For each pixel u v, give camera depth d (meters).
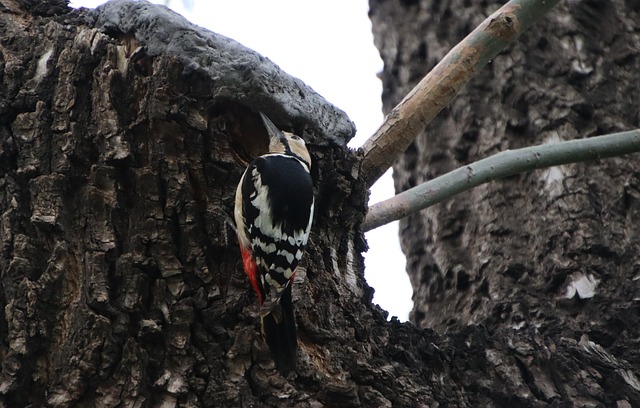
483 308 12.76
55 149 9.34
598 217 12.39
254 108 9.93
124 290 8.95
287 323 9.11
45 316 8.80
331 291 10.01
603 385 10.44
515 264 12.62
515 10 10.78
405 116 10.70
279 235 9.42
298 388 9.16
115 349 8.73
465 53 10.78
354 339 9.87
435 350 10.28
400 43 15.10
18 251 8.95
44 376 8.68
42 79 9.58
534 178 12.94
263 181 9.66
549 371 10.45
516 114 13.59
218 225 9.53
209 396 8.85
